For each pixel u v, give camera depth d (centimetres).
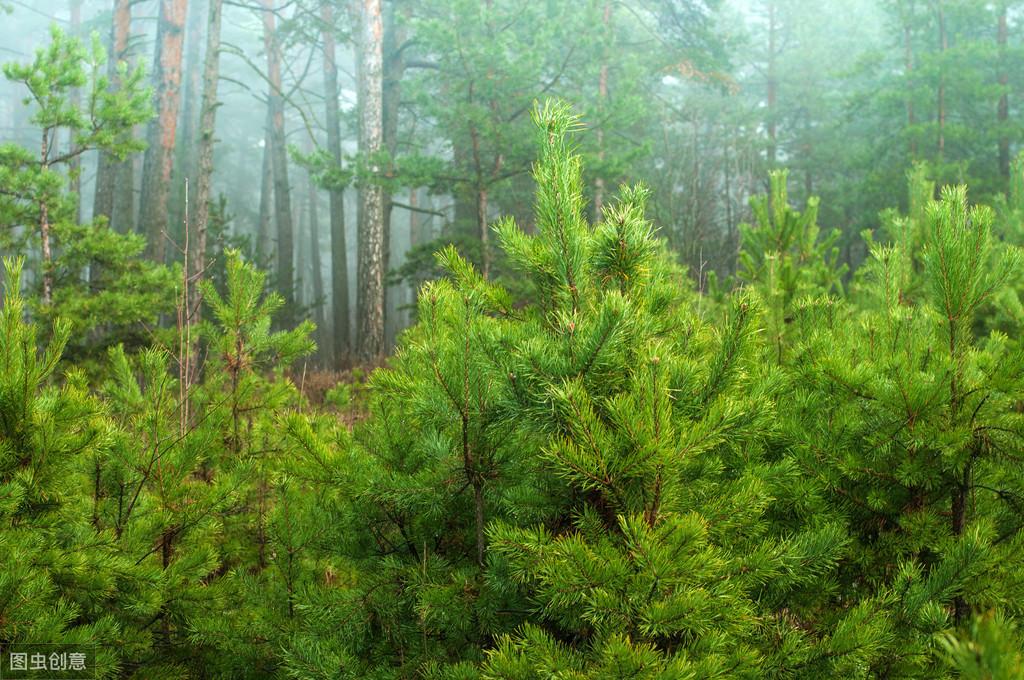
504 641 228
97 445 287
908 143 2033
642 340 240
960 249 293
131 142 863
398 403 305
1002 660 105
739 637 240
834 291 718
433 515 280
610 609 213
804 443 296
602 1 1827
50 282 803
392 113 2056
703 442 221
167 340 745
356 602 274
